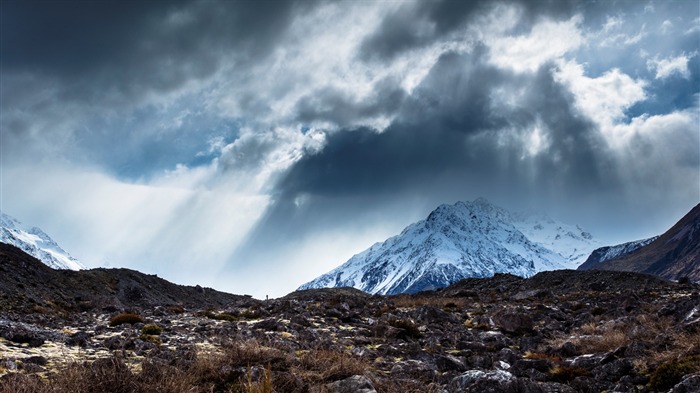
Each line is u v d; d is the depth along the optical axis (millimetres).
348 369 11266
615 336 17094
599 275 52281
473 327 22781
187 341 16078
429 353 14438
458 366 13781
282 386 9773
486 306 33969
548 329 22094
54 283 59531
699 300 20406
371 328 20641
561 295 42688
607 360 13992
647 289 42281
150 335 17000
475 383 10336
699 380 10234
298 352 13648
